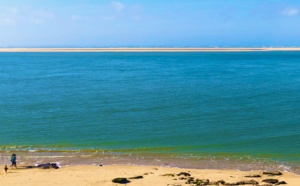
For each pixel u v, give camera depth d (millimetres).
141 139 42688
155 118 53281
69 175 29922
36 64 194875
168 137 43344
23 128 47938
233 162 34938
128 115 55469
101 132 45812
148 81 103125
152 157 36625
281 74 124938
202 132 45469
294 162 34875
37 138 43406
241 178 29141
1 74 132250
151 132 45625
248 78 110875
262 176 30156
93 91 82375
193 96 73438
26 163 34844
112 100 69250
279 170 32625
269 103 65188
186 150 38750
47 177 29219
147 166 33719
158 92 79625
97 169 32375
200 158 36219
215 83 97312
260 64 183125
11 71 147000
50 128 47906
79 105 64250
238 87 88188
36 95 77062
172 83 97562
